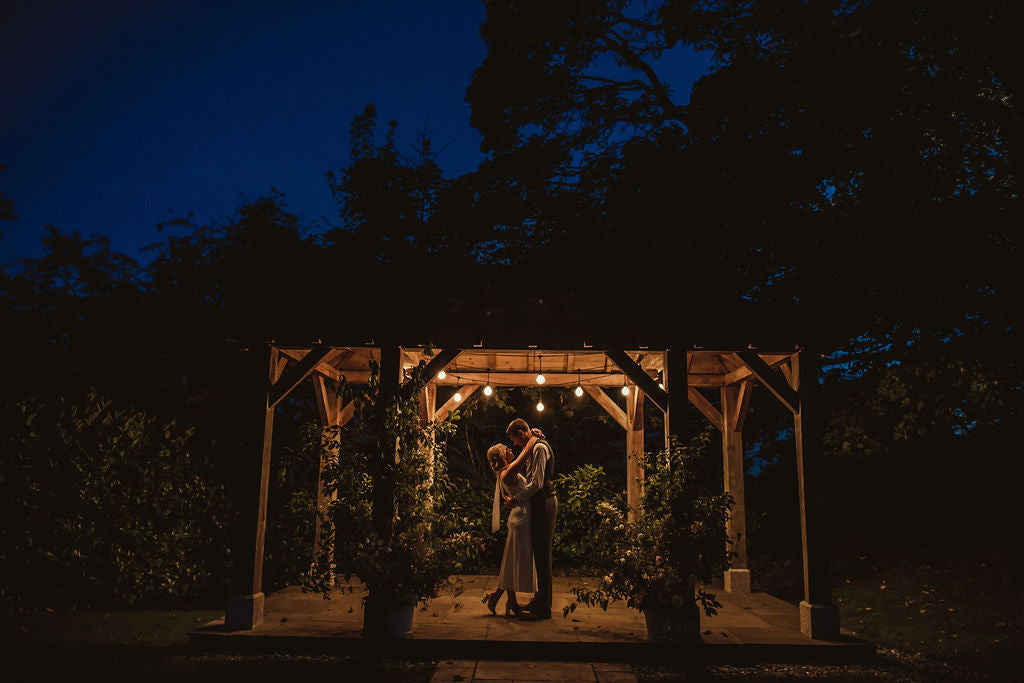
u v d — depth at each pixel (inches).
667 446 253.1
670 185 449.7
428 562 242.1
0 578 277.6
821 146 414.9
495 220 505.7
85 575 295.1
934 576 369.7
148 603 321.7
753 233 420.8
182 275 423.2
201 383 393.1
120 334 389.7
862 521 472.1
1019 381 355.9
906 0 389.4
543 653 230.7
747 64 448.1
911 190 379.2
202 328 404.5
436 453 266.2
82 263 400.5
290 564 342.3
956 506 434.0
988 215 357.4
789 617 279.6
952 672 225.1
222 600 342.6
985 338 358.6
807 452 251.6
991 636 276.5
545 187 524.1
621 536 245.3
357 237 490.0
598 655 229.6
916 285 365.1
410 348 261.4
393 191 507.8
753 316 260.8
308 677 204.4
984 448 440.8
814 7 429.7
